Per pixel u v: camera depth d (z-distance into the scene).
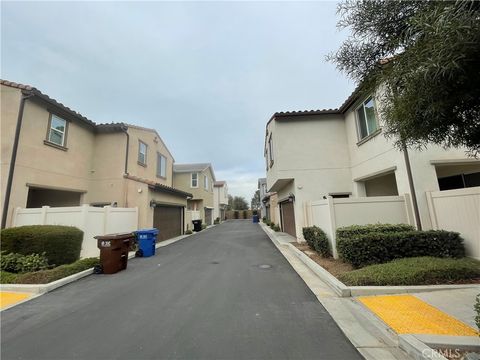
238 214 52.00
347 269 5.94
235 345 3.06
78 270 6.95
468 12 1.92
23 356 2.99
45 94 9.47
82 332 3.57
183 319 3.91
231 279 6.21
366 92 3.63
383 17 2.82
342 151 11.10
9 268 6.74
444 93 2.41
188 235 18.38
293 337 3.20
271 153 13.55
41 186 9.63
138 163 14.78
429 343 2.68
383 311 3.76
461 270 4.74
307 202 10.42
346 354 2.78
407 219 7.23
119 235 7.64
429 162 7.16
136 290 5.57
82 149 12.20
